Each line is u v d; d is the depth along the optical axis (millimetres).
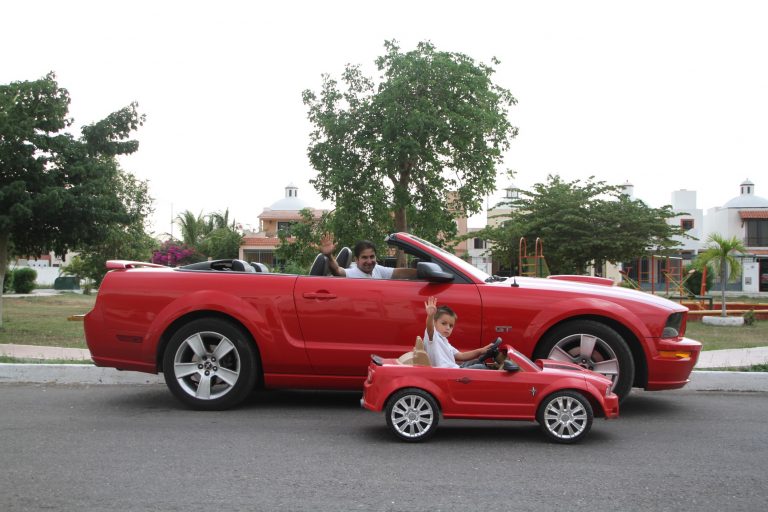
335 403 7230
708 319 19172
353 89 20188
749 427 6188
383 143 18719
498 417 5559
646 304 6629
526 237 29516
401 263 9727
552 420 5566
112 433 5691
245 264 7465
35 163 13484
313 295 6648
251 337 6762
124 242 31281
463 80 19266
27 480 4387
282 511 3863
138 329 6770
